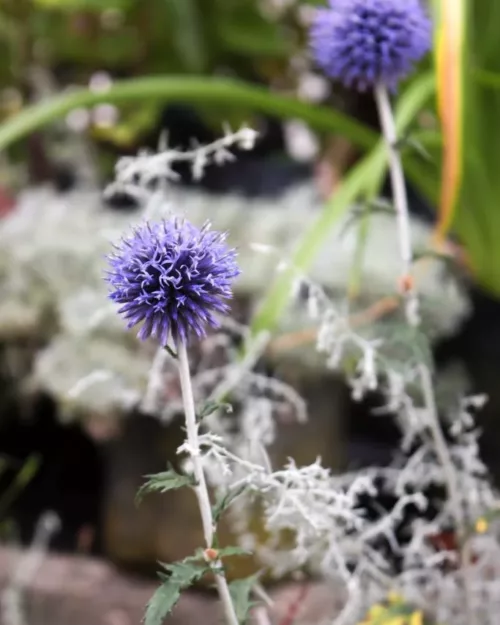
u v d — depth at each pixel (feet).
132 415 2.43
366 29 1.80
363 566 1.74
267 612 2.02
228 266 1.40
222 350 2.27
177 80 2.35
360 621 1.80
